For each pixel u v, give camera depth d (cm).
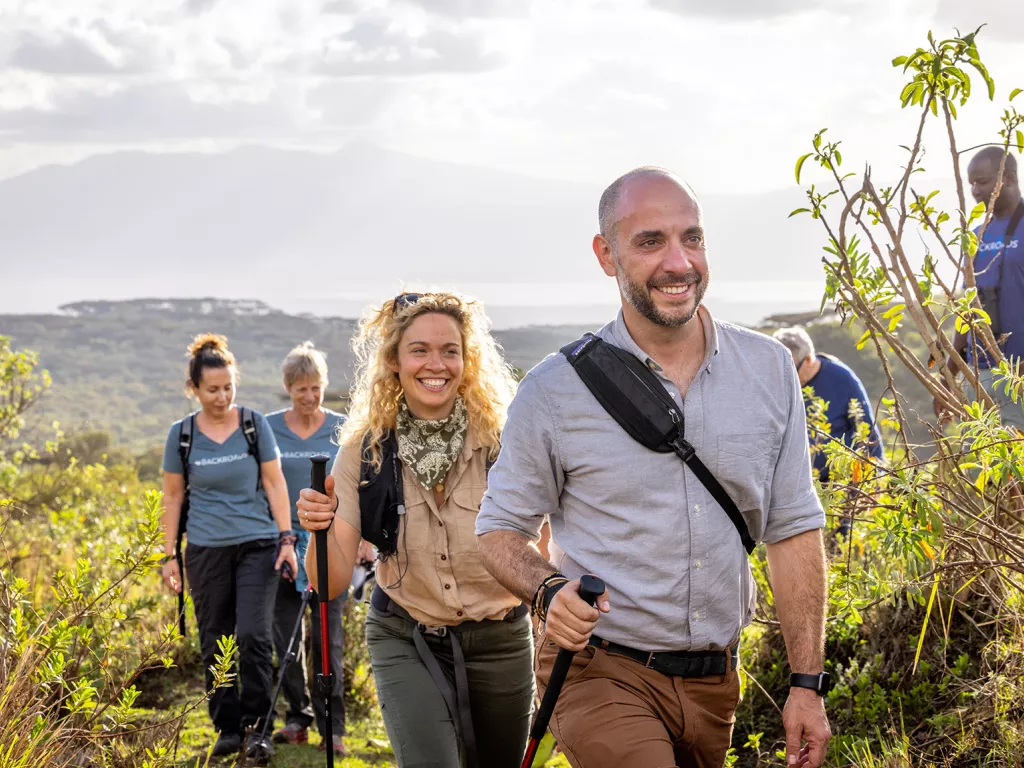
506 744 398
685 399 294
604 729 288
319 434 691
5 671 386
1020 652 378
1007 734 364
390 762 609
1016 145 370
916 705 425
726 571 297
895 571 423
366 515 384
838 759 410
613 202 298
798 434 307
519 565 296
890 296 373
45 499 955
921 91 353
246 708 600
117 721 420
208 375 620
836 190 372
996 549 379
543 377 301
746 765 461
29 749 360
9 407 989
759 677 500
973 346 379
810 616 303
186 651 699
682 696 299
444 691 375
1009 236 548
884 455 462
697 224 294
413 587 382
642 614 294
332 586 390
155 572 823
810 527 305
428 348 381
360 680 725
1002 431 332
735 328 306
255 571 620
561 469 302
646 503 292
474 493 383
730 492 296
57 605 417
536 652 320
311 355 686
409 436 385
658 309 290
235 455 624
